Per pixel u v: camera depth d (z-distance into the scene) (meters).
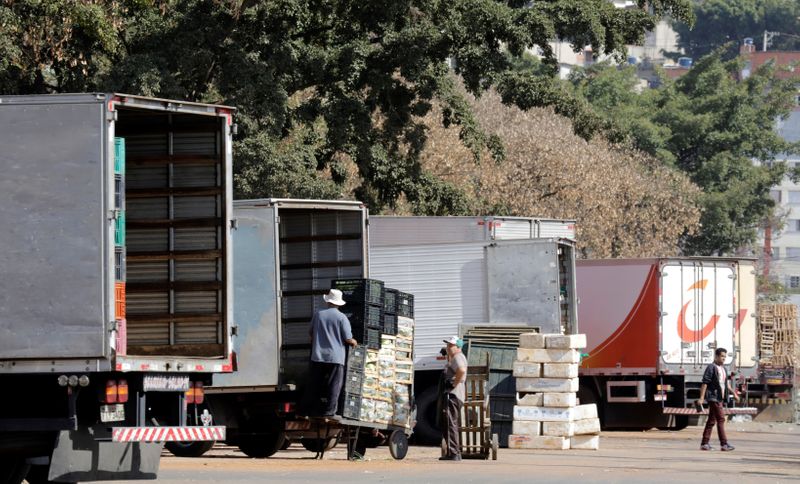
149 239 34.22
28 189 28.97
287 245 48.47
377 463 44.41
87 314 28.72
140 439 30.31
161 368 30.64
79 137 28.94
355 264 47.56
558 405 55.53
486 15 78.44
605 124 83.50
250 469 40.12
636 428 74.94
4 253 28.94
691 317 72.94
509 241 59.75
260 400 45.91
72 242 28.81
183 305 34.00
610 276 73.12
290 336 47.88
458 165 124.38
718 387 58.56
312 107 81.06
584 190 143.62
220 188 33.91
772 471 45.94
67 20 62.22
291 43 79.06
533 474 40.59
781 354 91.06
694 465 47.88
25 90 71.69
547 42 81.38
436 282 60.16
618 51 83.00
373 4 78.81
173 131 34.22
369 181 84.94
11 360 28.80
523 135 144.50
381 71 81.25
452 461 46.56
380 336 45.59
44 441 29.84
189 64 72.94
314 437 46.41
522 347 56.19
